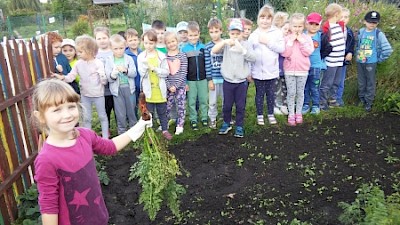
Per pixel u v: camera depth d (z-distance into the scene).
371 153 5.30
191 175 4.96
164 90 5.90
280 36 6.07
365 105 6.92
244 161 5.28
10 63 4.21
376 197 3.60
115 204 4.40
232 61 5.79
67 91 2.46
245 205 4.21
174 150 5.72
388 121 6.34
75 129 2.62
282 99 6.86
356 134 5.92
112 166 5.35
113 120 6.99
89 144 2.67
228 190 4.57
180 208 4.21
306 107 6.81
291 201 4.25
